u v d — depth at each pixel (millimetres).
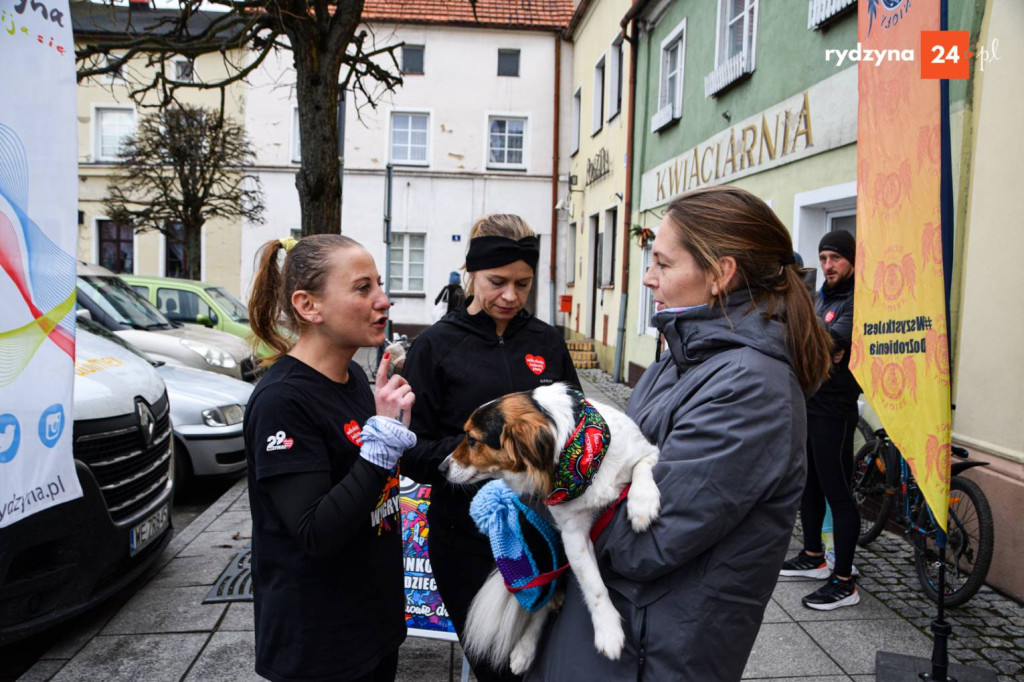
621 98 13133
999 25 3971
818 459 3871
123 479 3572
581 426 1510
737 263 1564
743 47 7641
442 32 18844
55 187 2109
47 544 3082
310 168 4812
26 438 2031
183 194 14148
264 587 1733
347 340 1762
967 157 4230
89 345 4168
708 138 8641
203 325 10586
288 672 1701
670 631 1460
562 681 1553
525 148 19266
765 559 1472
